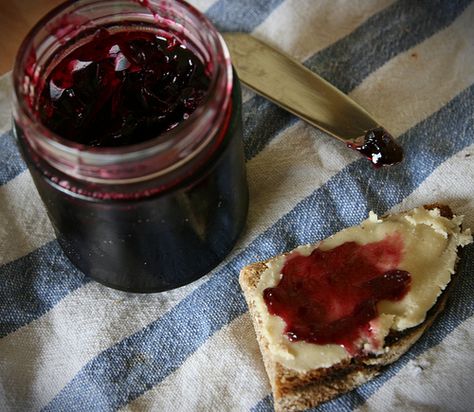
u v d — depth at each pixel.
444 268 0.31
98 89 0.30
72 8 0.29
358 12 0.39
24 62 0.28
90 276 0.33
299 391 0.30
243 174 0.32
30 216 0.35
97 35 0.31
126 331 0.33
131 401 0.31
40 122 0.28
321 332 0.30
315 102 0.36
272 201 0.35
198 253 0.32
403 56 0.38
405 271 0.31
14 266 0.34
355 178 0.35
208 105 0.26
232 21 0.39
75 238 0.31
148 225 0.29
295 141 0.36
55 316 0.33
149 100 0.30
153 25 0.30
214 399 0.31
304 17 0.39
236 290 0.33
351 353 0.30
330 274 0.31
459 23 0.38
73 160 0.26
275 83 0.36
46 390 0.32
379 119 0.37
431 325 0.32
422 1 0.39
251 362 0.32
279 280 0.31
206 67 0.29
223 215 0.31
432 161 0.35
